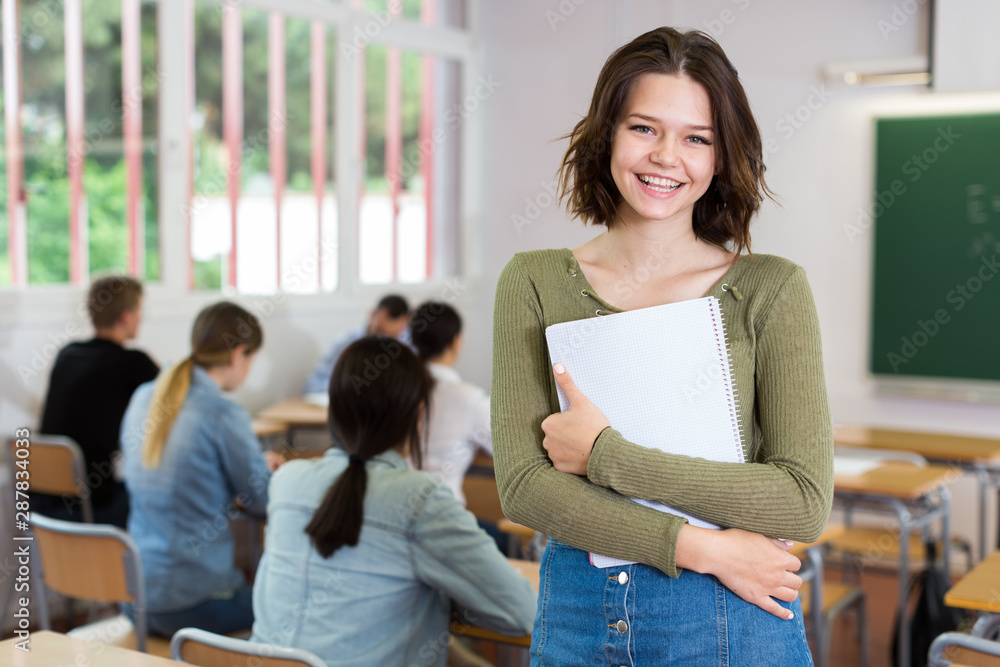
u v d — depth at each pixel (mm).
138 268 3801
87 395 3148
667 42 981
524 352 1024
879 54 4184
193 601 2316
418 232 5109
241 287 4223
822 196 4340
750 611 953
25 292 3355
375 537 1650
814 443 938
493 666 2844
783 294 978
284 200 4395
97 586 2145
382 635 1646
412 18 4949
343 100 4609
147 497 2367
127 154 3742
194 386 2475
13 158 3373
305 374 4469
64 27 3504
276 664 1432
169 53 3838
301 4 4348
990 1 3904
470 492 3488
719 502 912
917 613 2779
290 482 1756
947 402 4172
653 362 962
